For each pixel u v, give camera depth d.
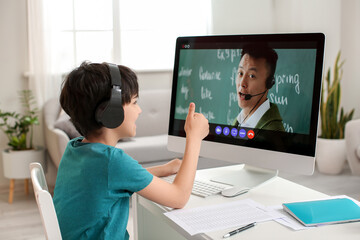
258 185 1.56
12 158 3.63
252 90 1.58
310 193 1.48
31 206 3.59
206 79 1.71
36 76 4.03
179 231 1.21
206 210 1.32
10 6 4.00
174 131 1.80
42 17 3.99
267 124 1.54
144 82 4.53
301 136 1.46
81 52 4.27
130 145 3.65
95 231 1.19
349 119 4.31
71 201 1.20
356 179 4.10
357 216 1.22
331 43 4.71
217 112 1.68
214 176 1.71
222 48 1.66
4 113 3.78
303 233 1.14
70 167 1.24
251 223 1.19
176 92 1.80
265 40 1.54
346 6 4.78
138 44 4.52
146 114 4.27
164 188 1.27
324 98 4.66
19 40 4.06
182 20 4.60
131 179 1.20
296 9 4.68
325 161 4.25
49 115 3.90
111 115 1.19
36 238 2.92
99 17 4.30
